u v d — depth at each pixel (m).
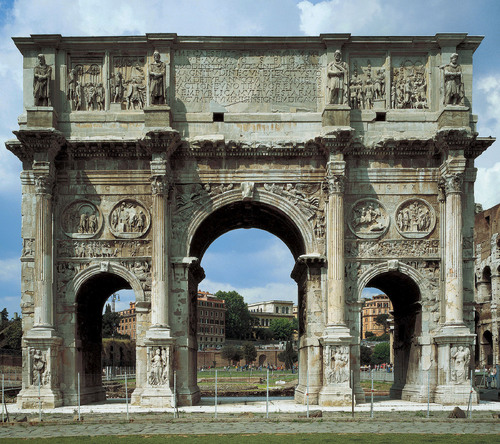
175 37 38.62
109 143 37.47
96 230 37.97
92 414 32.44
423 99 38.91
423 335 37.31
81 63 39.16
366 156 38.31
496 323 83.94
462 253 37.34
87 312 39.88
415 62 39.25
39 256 36.38
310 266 37.56
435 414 31.62
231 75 39.06
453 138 36.47
